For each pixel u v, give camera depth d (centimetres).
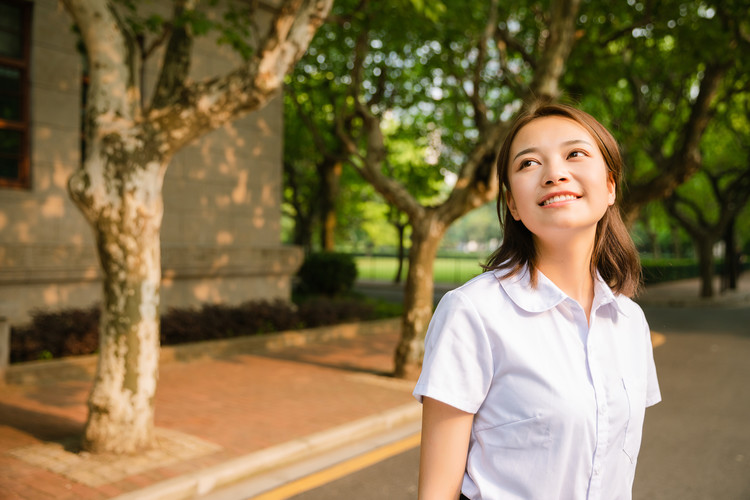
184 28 482
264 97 445
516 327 112
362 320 1245
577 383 111
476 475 115
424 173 1562
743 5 974
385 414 597
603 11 1041
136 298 457
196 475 421
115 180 446
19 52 896
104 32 454
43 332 775
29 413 577
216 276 1127
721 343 1162
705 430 591
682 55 1050
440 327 115
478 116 794
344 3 943
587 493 111
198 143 1105
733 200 2181
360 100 848
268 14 1186
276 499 412
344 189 2575
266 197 1228
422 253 764
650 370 138
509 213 126
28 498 381
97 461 441
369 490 432
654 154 1825
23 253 852
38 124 903
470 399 111
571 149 114
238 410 605
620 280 135
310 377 770
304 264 1811
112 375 456
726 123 1914
